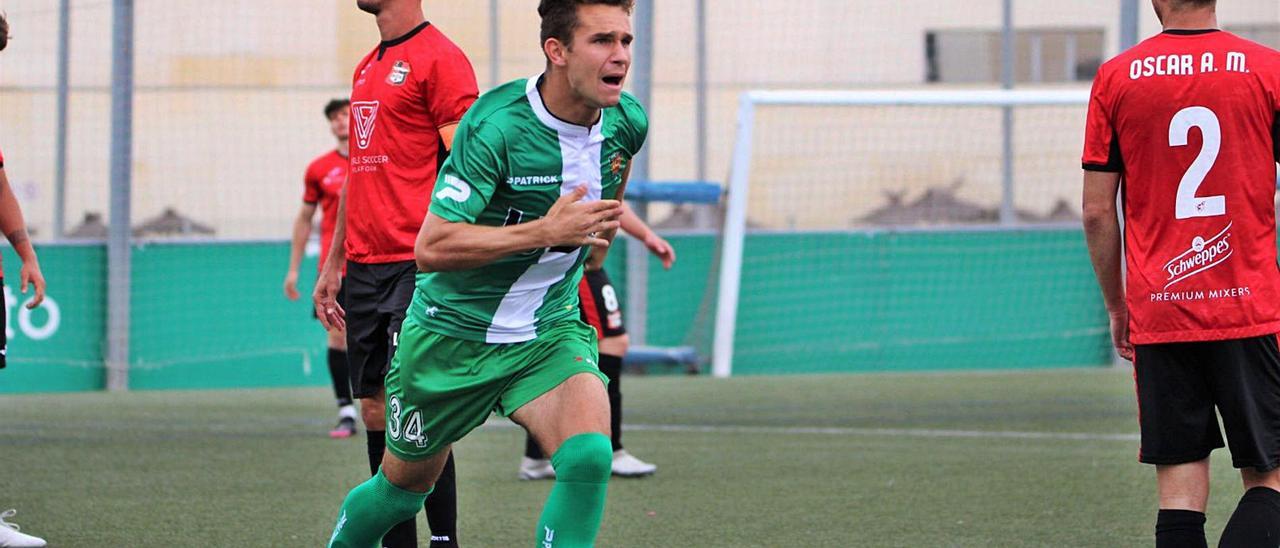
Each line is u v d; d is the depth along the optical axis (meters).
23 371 33.50
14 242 15.40
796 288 37.09
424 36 12.52
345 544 11.12
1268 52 10.45
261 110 37.28
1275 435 10.55
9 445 23.11
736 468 20.08
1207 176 10.40
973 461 20.62
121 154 34.00
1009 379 34.25
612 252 35.69
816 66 39.38
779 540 14.63
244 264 35.09
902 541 14.54
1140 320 10.69
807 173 39.66
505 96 9.62
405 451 10.52
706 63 38.88
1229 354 10.46
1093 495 17.44
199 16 36.78
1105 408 27.88
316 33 37.44
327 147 37.66
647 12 34.25
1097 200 10.78
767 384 33.81
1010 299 37.66
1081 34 39.22
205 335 34.84
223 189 37.16
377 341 12.92
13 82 36.19
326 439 24.00
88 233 36.53
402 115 12.43
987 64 39.47
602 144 9.85
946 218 39.69
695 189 33.91
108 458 21.48
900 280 37.41
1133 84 10.50
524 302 10.06
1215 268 10.45
